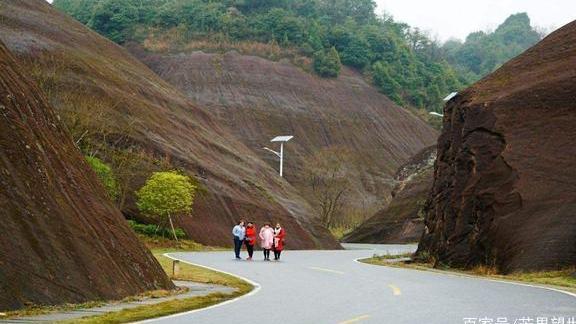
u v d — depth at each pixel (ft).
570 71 101.71
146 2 521.65
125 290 50.14
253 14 538.47
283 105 422.41
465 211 97.30
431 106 529.04
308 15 590.55
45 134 53.26
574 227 80.64
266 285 65.31
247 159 241.96
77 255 46.85
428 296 54.29
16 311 39.50
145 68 269.64
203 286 63.82
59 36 227.81
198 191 187.42
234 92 419.74
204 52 449.48
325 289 60.95
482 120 103.09
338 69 469.98
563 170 89.56
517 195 90.58
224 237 180.75
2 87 49.83
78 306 43.04
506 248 86.74
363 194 383.24
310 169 365.61
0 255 40.98
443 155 116.57
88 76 203.82
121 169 173.06
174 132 212.43
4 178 44.60
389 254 135.64
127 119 195.93
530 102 100.42
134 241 57.26
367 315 42.39
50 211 46.93
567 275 74.38
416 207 262.06
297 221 212.64
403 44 570.05
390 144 437.17
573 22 116.57
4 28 213.87
